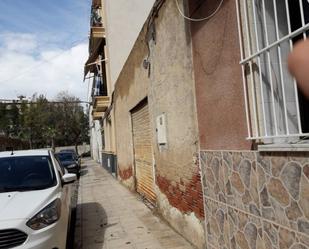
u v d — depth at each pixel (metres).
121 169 15.01
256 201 3.53
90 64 22.36
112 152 19.44
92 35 20.80
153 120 8.06
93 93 25.03
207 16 4.57
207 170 4.78
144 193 10.37
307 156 2.74
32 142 53.06
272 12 3.49
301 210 2.85
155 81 7.64
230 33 3.96
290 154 2.95
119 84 14.68
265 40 3.49
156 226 7.14
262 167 3.39
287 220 3.04
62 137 57.22
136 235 6.66
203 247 5.12
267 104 3.45
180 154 6.05
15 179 5.96
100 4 22.72
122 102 13.87
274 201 3.21
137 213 8.58
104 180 17.42
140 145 10.59
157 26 7.18
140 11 16.94
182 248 5.60
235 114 3.95
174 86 6.18
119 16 18.41
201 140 5.02
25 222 4.62
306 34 2.92
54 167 6.44
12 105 53.00
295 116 3.27
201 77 4.90
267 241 3.36
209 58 4.58
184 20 5.45
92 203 10.70
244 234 3.80
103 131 27.84
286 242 3.07
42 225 4.77
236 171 3.93
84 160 44.88
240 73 3.78
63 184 6.25
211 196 4.67
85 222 8.17
